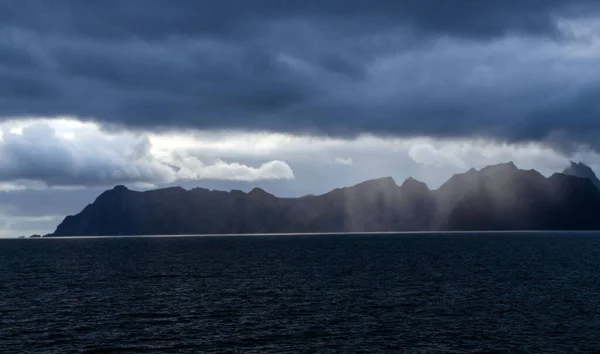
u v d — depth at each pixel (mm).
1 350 45469
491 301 67938
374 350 45250
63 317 58688
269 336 49906
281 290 79375
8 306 65688
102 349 45875
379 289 79562
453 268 112875
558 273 101312
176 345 47000
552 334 50156
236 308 63969
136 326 54156
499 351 44812
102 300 70375
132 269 116625
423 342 47594
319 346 46531
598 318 56938
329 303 67188
